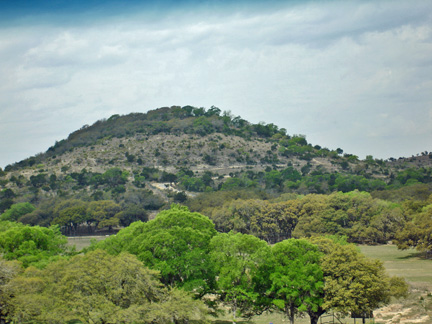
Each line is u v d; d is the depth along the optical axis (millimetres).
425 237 160000
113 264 75000
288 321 96000
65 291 70125
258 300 87000
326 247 93562
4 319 68188
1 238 111125
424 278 125500
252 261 88312
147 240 92938
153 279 77250
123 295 72062
